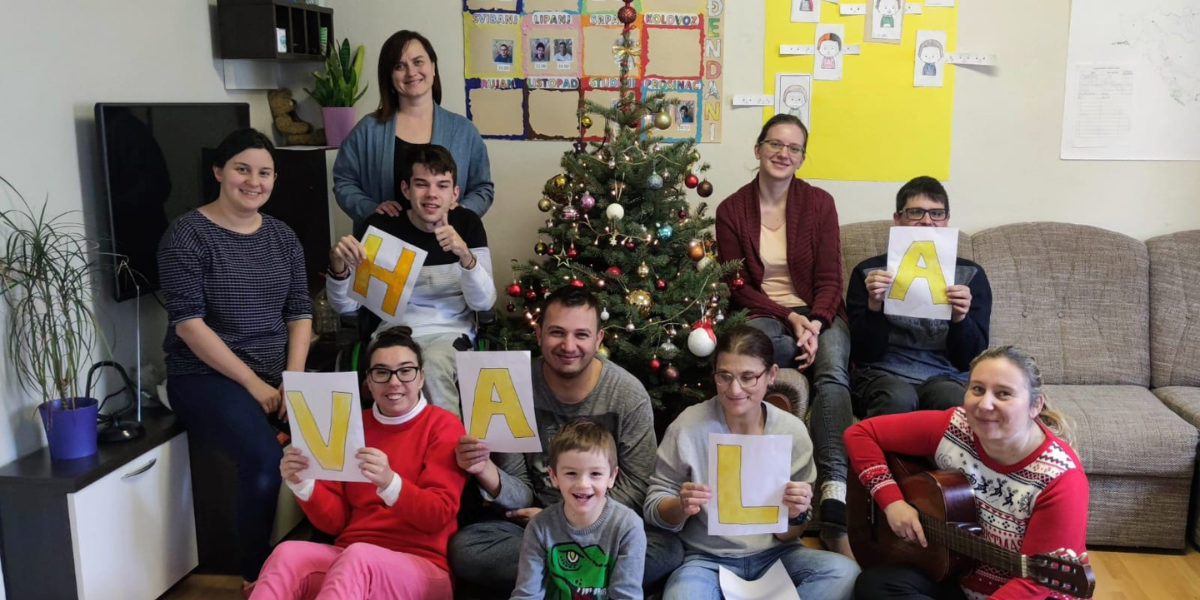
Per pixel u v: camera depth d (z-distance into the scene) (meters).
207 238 2.47
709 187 3.14
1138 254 3.30
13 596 2.26
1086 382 3.21
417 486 2.17
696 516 2.24
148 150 2.63
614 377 2.34
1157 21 3.37
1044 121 3.49
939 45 3.46
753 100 3.56
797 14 3.48
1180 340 3.18
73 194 2.52
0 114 2.25
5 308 2.28
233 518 2.61
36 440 2.39
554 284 2.92
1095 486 2.77
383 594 2.00
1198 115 3.40
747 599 2.09
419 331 2.81
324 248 3.46
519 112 3.65
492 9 3.58
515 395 2.16
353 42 3.66
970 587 2.04
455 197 2.86
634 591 1.97
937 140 3.54
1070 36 3.42
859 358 2.96
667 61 3.56
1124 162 3.48
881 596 2.02
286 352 2.70
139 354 2.63
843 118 3.55
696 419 2.24
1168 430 2.70
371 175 3.13
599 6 3.54
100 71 2.62
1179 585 2.58
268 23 3.13
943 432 2.12
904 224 2.87
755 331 2.16
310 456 2.10
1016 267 3.32
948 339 2.83
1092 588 1.79
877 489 2.17
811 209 3.16
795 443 2.23
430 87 3.16
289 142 3.61
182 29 3.00
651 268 2.95
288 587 2.01
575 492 1.93
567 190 3.05
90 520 2.23
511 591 2.21
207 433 2.44
